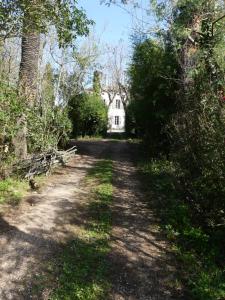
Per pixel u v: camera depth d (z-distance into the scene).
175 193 5.78
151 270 3.90
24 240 4.46
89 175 8.02
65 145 12.32
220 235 4.32
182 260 4.06
